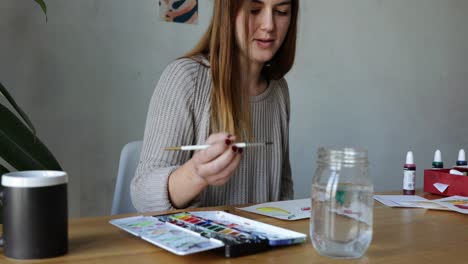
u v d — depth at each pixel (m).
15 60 1.79
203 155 0.81
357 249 0.64
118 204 1.25
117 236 0.73
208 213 0.85
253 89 1.32
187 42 2.11
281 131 1.40
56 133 1.88
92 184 1.96
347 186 0.64
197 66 1.21
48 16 1.83
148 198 0.97
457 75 3.03
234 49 1.18
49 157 1.39
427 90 2.90
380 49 2.69
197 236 0.69
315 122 2.49
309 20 2.43
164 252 0.65
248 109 1.23
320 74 2.48
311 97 2.47
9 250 0.61
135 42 2.00
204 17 2.14
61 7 1.85
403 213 0.99
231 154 0.80
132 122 2.02
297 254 0.65
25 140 1.37
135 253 0.65
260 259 0.63
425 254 0.67
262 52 1.20
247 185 1.24
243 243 0.64
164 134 1.14
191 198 0.95
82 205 1.95
